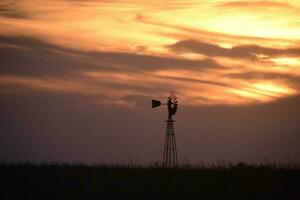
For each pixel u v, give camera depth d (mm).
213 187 122500
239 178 132125
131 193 117188
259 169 143375
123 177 134000
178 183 126438
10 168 148500
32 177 134625
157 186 122875
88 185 124562
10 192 118688
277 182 128125
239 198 114375
